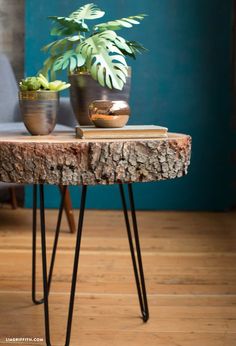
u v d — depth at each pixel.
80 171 1.23
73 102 1.57
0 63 2.94
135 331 1.48
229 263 2.12
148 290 1.80
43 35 3.05
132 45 1.64
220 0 3.05
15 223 2.77
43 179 1.23
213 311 1.63
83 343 1.40
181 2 3.05
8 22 3.34
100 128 1.36
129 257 2.17
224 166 3.12
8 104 2.91
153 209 3.13
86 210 3.11
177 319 1.56
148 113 3.11
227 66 3.08
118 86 1.47
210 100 3.10
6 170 1.25
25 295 1.74
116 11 3.05
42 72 1.65
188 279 1.91
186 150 1.34
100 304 1.67
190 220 2.89
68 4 3.05
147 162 1.27
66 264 2.07
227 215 3.04
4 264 2.06
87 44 1.50
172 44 3.07
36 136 1.41
